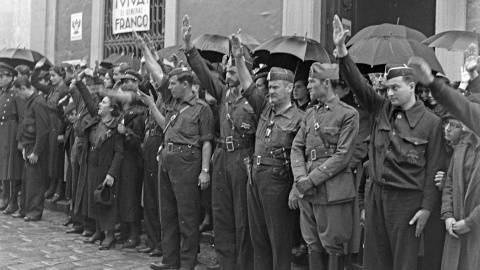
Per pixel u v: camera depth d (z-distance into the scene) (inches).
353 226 179.0
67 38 426.0
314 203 176.2
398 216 159.5
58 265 229.6
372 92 167.5
